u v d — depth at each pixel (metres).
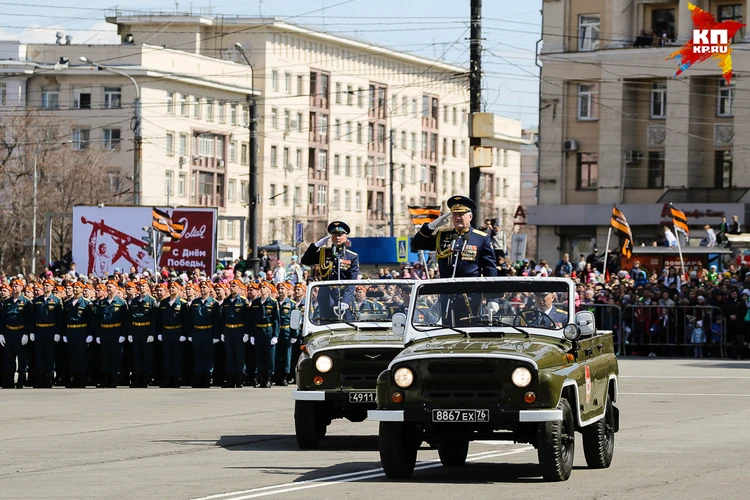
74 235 62.97
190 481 17.80
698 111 82.62
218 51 135.62
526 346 17.58
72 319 40.03
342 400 22.20
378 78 154.12
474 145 41.69
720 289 49.34
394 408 17.33
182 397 34.56
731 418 27.55
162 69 119.69
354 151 150.75
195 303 39.16
